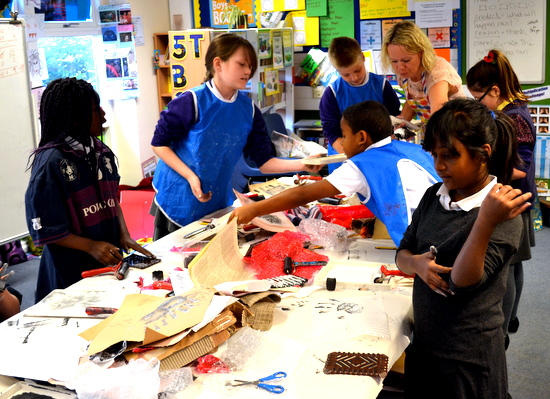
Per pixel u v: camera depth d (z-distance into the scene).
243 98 2.65
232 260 2.00
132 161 5.54
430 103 2.87
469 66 4.91
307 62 5.48
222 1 5.60
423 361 1.54
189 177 2.56
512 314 2.95
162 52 5.66
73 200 2.04
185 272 1.87
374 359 1.39
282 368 1.38
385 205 1.99
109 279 1.95
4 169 3.48
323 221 2.30
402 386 1.93
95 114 2.07
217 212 2.76
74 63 5.09
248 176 4.47
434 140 1.37
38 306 1.73
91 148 2.09
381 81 3.39
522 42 4.70
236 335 1.50
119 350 1.37
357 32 5.26
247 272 1.99
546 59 4.65
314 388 1.30
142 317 1.44
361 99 3.39
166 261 2.12
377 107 2.15
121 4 5.09
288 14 5.44
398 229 1.98
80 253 2.10
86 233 2.10
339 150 3.34
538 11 4.59
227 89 2.53
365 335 1.52
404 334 1.60
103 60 5.25
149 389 1.25
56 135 2.03
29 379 1.39
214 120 2.55
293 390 1.29
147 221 4.59
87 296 1.80
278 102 5.25
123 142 5.51
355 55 3.21
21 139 3.56
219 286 1.67
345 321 1.60
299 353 1.44
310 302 1.74
